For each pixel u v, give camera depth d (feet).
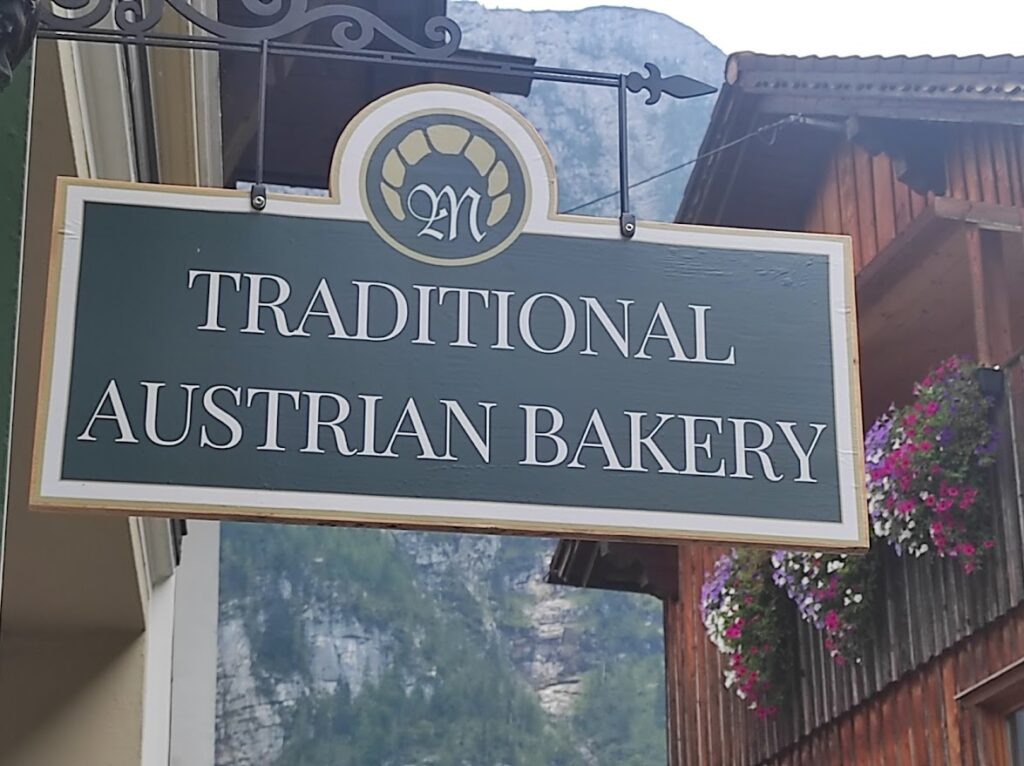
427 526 9.88
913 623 27.63
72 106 12.98
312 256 10.41
